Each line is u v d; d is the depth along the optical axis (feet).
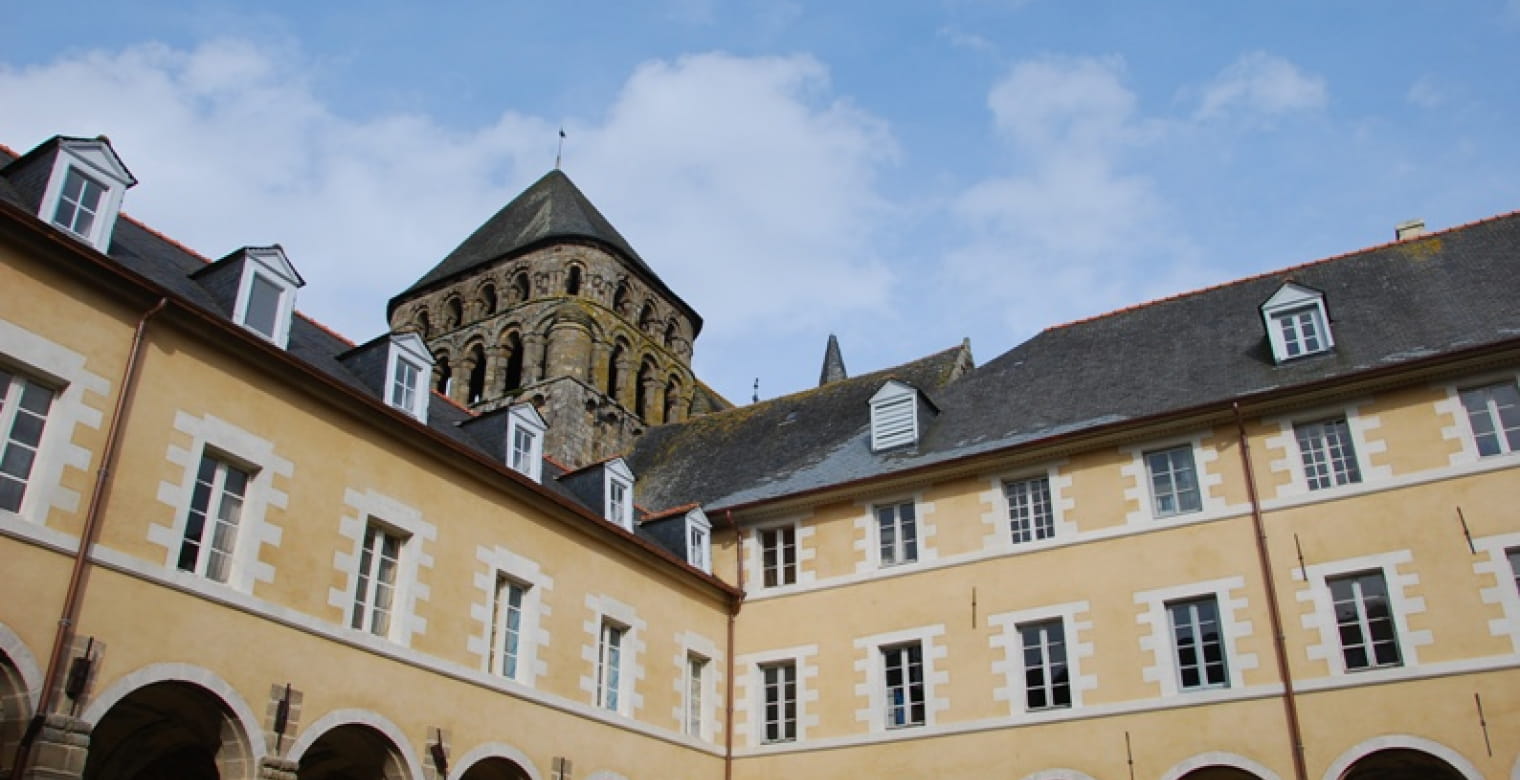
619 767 79.00
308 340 74.54
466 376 152.15
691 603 91.09
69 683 49.44
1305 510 76.13
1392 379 75.72
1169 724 75.00
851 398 116.16
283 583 60.34
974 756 80.43
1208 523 78.69
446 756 66.23
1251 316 92.12
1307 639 73.10
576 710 76.59
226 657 56.24
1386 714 69.21
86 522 52.01
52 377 52.65
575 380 141.18
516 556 75.51
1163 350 92.94
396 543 68.49
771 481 102.12
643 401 156.25
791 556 94.89
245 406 60.95
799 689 89.15
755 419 122.62
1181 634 77.66
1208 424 81.10
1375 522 73.82
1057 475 85.25
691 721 88.84
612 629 83.56
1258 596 75.36
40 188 55.42
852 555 91.15
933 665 84.38
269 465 61.31
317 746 64.49
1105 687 77.87
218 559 58.44
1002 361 102.01
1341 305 87.61
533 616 75.51
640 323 160.15
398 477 68.74
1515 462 71.36
